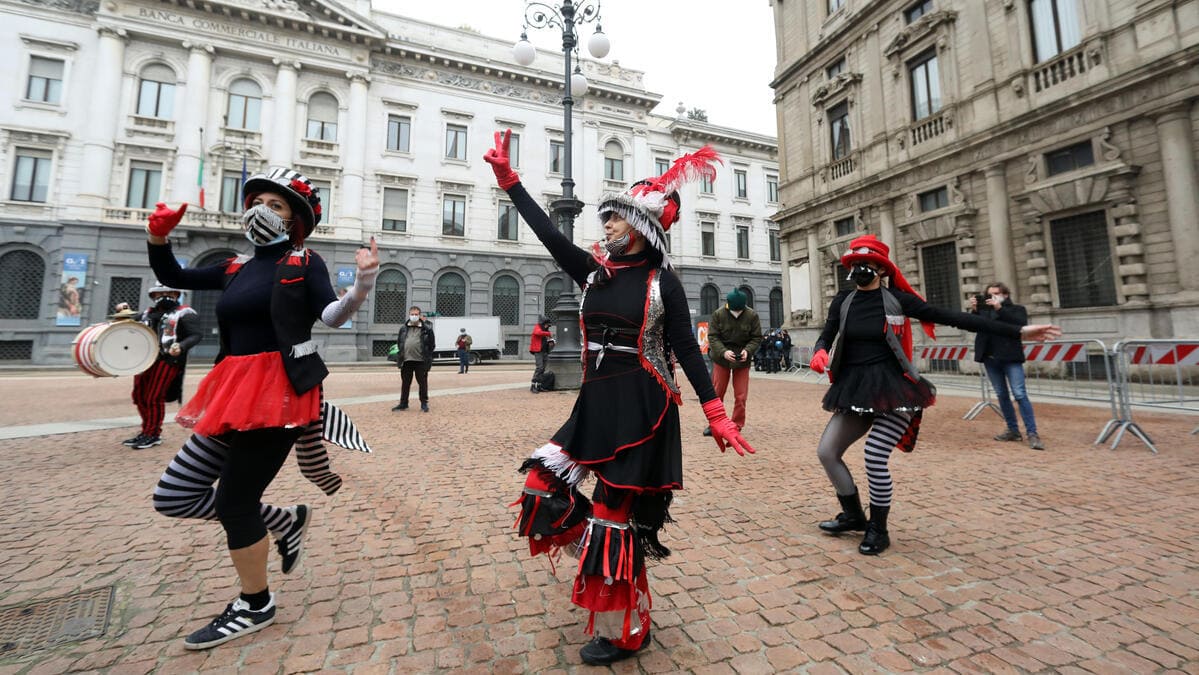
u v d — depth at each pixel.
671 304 1.91
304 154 24.84
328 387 12.82
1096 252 10.62
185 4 23.00
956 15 13.15
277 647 1.94
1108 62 10.37
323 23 24.75
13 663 1.82
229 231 22.83
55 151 21.61
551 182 29.72
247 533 1.95
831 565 2.68
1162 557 2.74
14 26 21.48
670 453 1.79
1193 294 9.21
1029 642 1.99
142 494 3.85
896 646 1.96
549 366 11.46
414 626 2.09
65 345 20.98
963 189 12.97
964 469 4.57
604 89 30.72
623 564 1.68
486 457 5.07
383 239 26.28
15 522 3.26
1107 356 5.71
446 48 28.55
